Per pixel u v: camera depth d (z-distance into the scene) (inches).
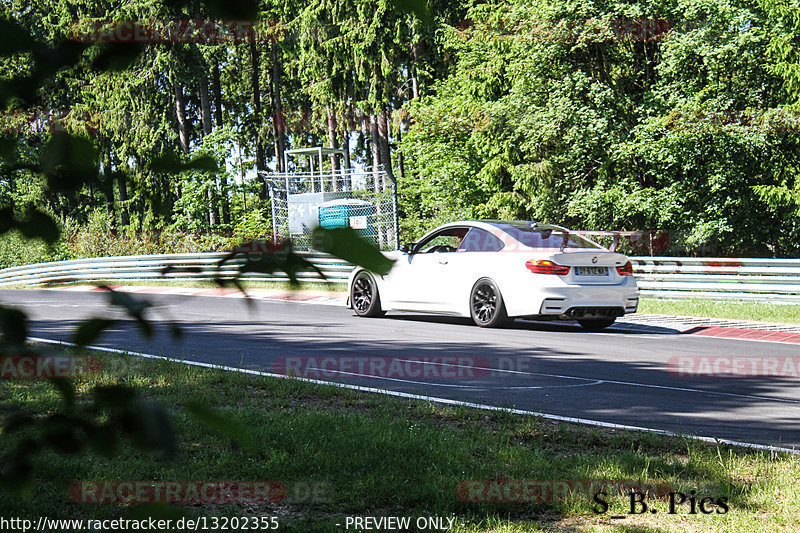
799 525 155.3
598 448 214.7
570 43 971.9
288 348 412.5
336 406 261.6
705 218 975.0
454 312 513.0
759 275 653.3
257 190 1353.3
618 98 986.1
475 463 193.3
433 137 1316.4
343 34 1454.2
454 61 1462.8
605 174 1007.6
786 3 956.6
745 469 192.4
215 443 204.2
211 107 2135.8
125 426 39.7
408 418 244.7
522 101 1029.2
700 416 259.6
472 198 1332.4
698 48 932.0
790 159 1006.4
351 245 33.8
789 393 301.0
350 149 2016.5
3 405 43.5
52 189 40.0
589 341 445.1
